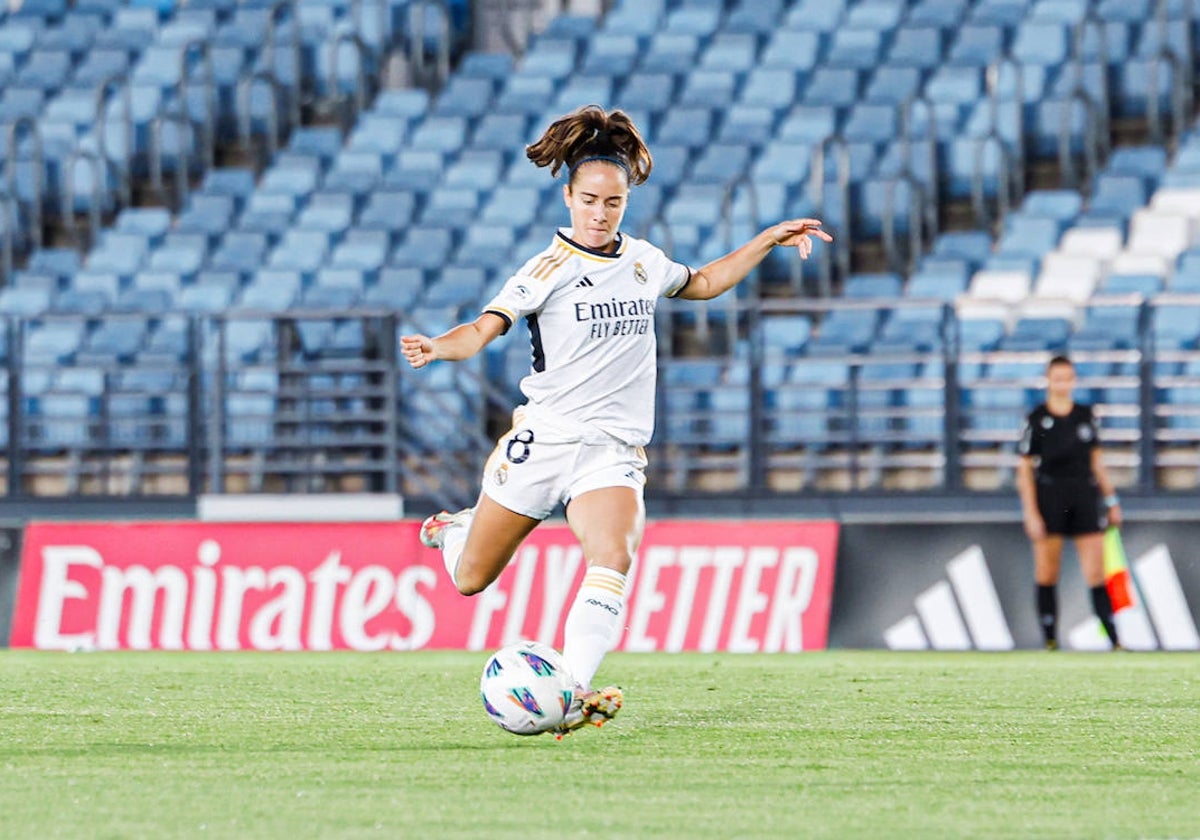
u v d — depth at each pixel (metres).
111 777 17.98
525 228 63.25
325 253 63.00
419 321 57.31
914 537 40.78
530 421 19.59
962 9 70.62
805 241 20.98
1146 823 15.43
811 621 40.50
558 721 18.61
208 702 25.42
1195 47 66.12
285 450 55.41
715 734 21.53
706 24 73.12
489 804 16.25
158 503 51.50
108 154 70.38
